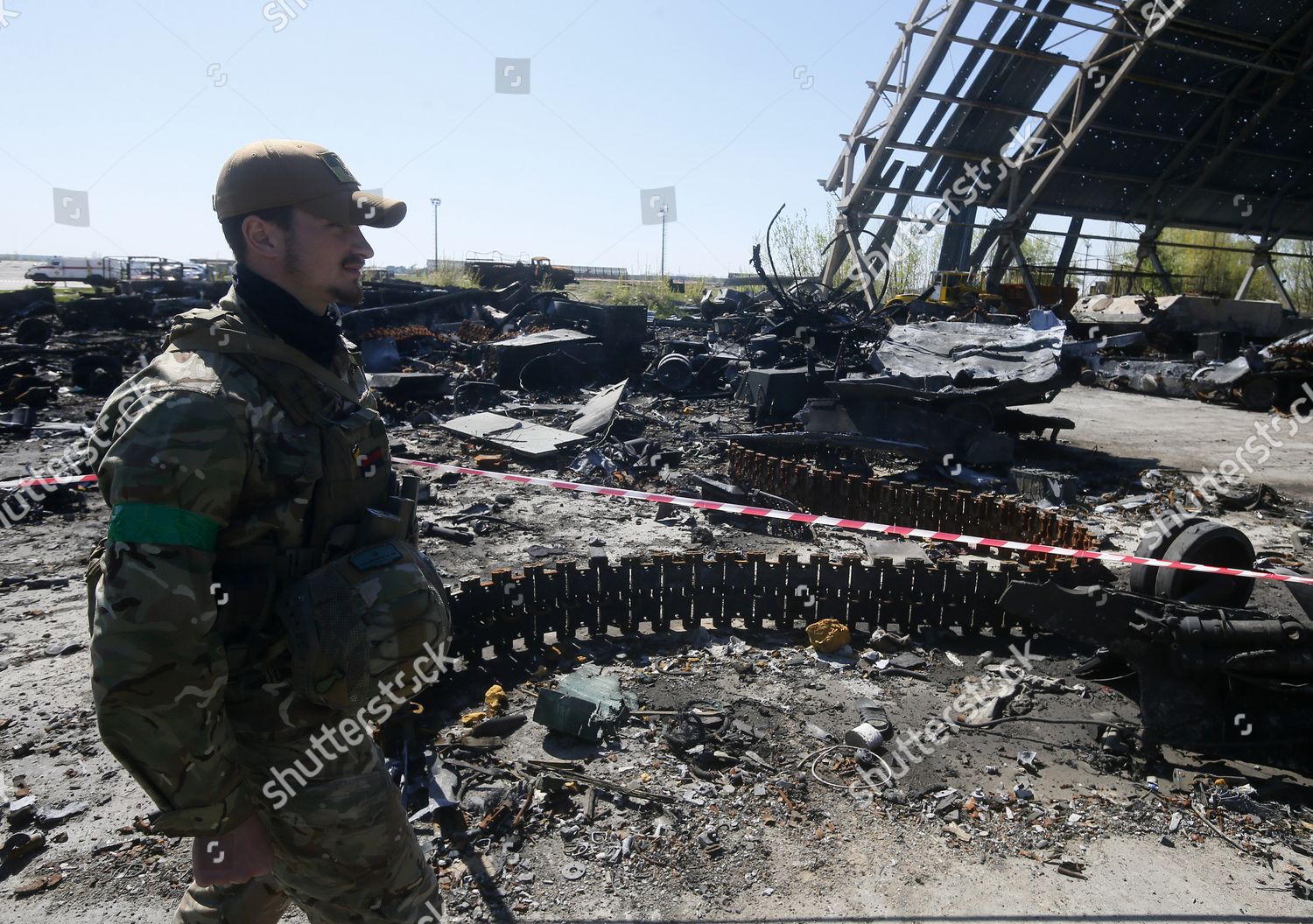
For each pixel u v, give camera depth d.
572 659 4.95
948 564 5.25
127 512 1.41
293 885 1.88
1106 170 27.80
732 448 9.22
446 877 3.08
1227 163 28.73
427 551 6.93
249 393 1.57
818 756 3.94
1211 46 24.11
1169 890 3.08
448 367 17.67
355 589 1.69
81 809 3.49
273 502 1.64
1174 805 3.62
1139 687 4.62
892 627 5.36
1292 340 16.12
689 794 3.61
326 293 1.73
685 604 5.32
